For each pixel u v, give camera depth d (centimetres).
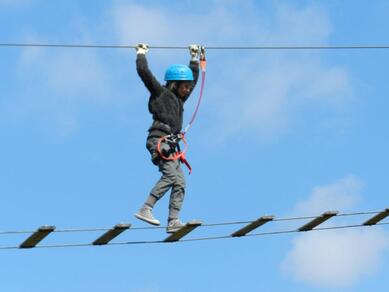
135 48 2716
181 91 2734
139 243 2677
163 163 2675
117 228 2573
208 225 2647
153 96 2706
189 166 2709
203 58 2848
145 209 2661
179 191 2686
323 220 2800
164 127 2681
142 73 2680
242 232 2739
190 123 2748
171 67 2742
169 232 2672
